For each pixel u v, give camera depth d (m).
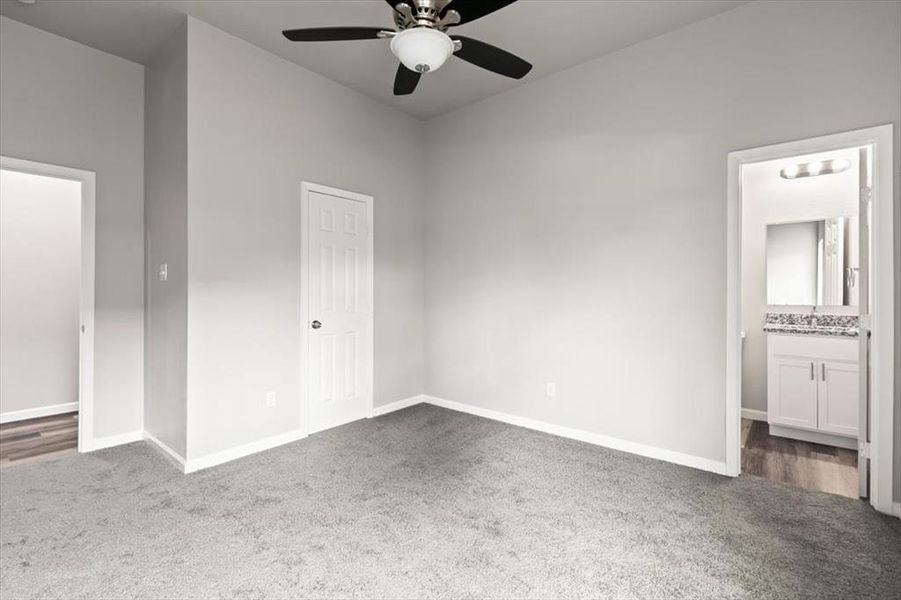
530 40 3.10
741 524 2.21
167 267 3.07
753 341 4.05
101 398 3.26
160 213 3.18
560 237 3.55
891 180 2.28
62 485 2.64
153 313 3.28
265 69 3.25
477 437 3.51
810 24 2.50
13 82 2.89
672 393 3.01
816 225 3.79
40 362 4.21
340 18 2.87
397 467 2.92
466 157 4.21
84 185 3.17
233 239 3.06
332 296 3.74
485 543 2.04
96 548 1.99
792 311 3.89
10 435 3.63
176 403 2.96
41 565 1.87
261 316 3.22
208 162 2.93
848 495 2.54
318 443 3.37
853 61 2.38
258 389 3.20
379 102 4.14
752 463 3.05
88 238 3.18
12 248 4.09
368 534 2.12
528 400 3.76
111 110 3.30
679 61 2.96
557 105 3.56
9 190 4.09
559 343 3.56
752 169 4.05
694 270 2.91
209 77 2.94
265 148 3.25
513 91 3.84
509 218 3.88
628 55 3.18
